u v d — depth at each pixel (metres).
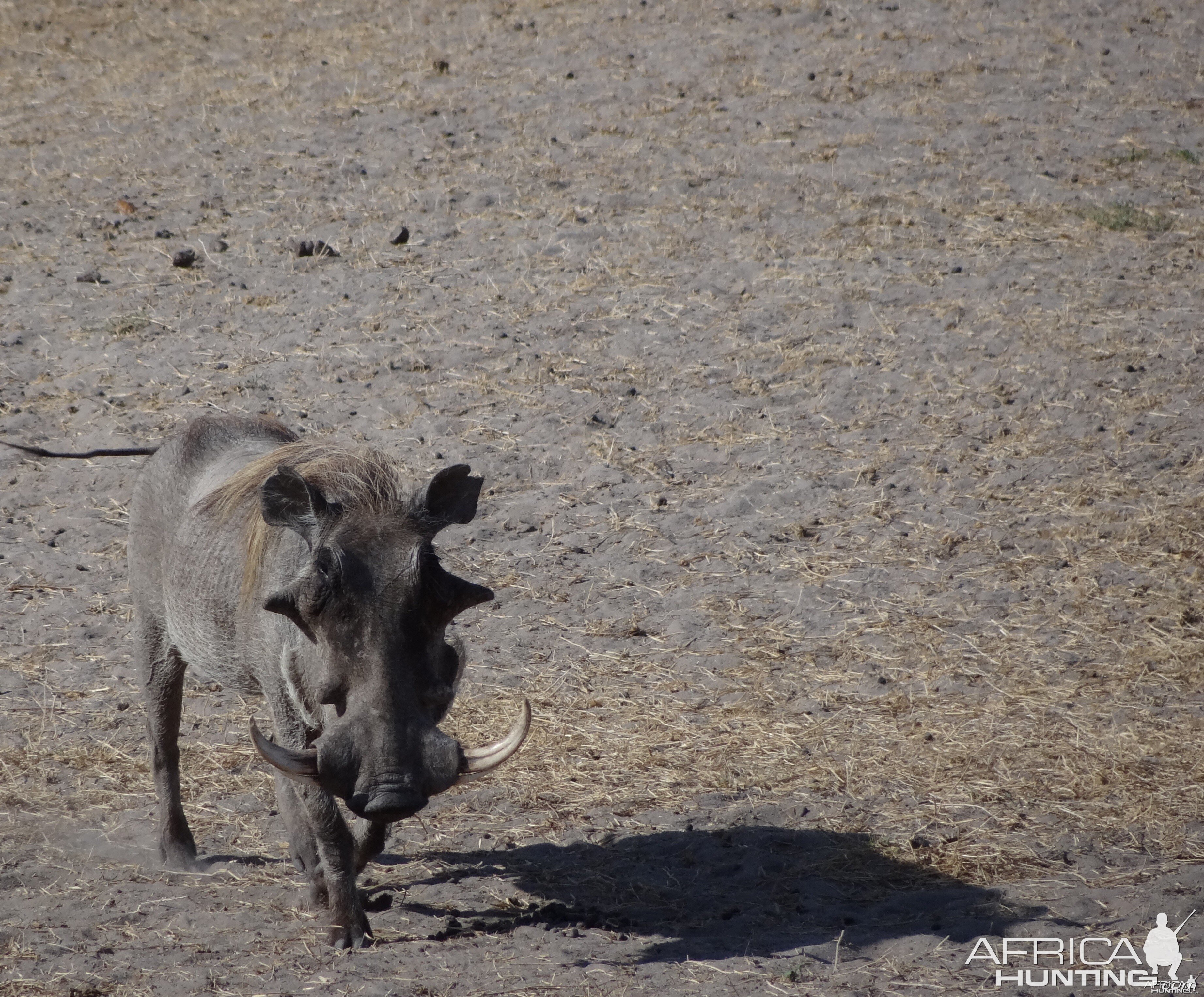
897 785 19.86
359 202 44.50
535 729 21.64
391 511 14.32
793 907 16.58
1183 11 58.19
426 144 48.34
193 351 35.84
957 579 26.50
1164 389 33.31
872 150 46.72
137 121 51.59
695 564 27.31
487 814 19.30
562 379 34.53
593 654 24.19
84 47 59.94
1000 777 19.95
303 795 15.11
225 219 43.66
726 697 22.73
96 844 18.14
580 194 44.44
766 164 46.00
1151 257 39.94
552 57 55.19
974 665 23.59
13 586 26.28
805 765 20.50
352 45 58.19
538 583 26.62
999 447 31.38
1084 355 34.78
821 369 34.66
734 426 32.53
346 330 36.84
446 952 15.09
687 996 13.77
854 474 30.36
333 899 15.38
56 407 33.25
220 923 15.84
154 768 17.78
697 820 18.97
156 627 17.62
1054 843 18.09
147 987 14.01
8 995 13.76
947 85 51.53
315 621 13.54
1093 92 51.03
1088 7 58.56
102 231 42.97
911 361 34.84
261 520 15.32
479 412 33.06
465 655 14.99
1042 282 38.53
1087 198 43.56
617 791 19.86
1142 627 24.66
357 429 32.25
